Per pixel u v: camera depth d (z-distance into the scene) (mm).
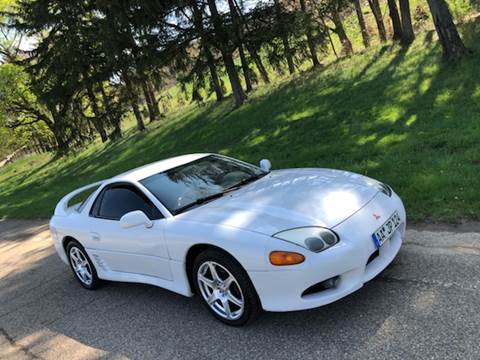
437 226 4707
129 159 19797
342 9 21500
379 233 3510
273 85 22344
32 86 26625
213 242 3551
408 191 5703
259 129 14523
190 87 23234
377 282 3854
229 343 3549
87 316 4797
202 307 4262
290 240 3273
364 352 3016
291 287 3236
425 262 3990
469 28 15625
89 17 23422
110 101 25016
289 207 3682
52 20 23500
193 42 19062
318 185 4082
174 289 4180
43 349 4316
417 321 3184
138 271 4598
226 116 19266
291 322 3594
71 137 25594
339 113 12242
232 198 4184
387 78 13859
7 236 11711
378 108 11195
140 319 4363
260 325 3668
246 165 5160
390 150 7727
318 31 18922
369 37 24281
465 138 7051
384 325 3238
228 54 19406
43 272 7055
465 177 5559
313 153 9242
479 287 3398
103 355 3891
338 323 3414
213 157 5273
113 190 4918
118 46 18688
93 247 5047
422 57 14547
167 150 17844
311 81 18562
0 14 25875
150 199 4402
